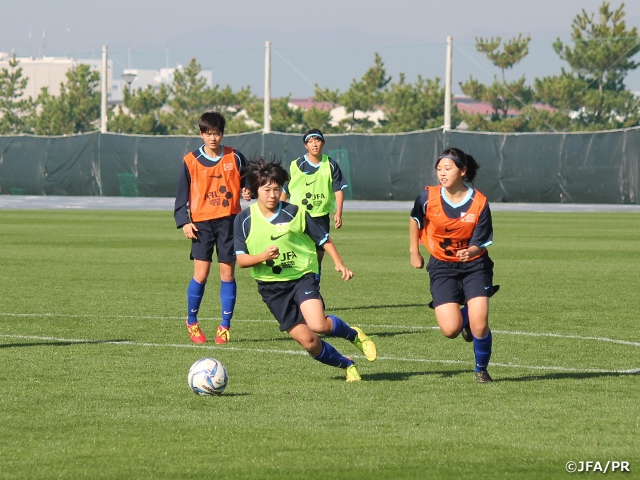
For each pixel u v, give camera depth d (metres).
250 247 13.45
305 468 9.38
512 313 21.02
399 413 11.60
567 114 114.81
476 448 10.09
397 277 28.97
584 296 24.03
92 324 19.09
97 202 75.44
